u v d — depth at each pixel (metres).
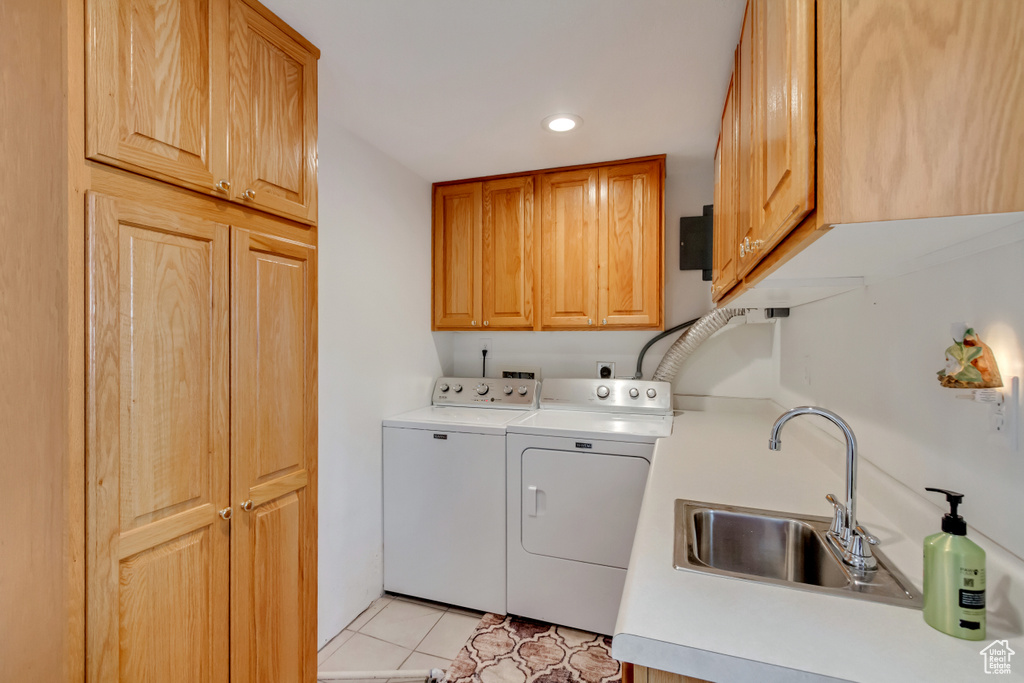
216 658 1.13
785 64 0.79
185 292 1.06
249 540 1.23
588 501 2.03
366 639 1.98
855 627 0.69
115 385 0.92
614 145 2.21
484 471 2.17
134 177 0.96
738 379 2.60
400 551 2.30
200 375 1.10
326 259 1.93
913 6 0.61
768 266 1.07
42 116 0.86
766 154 0.96
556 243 2.51
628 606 0.75
